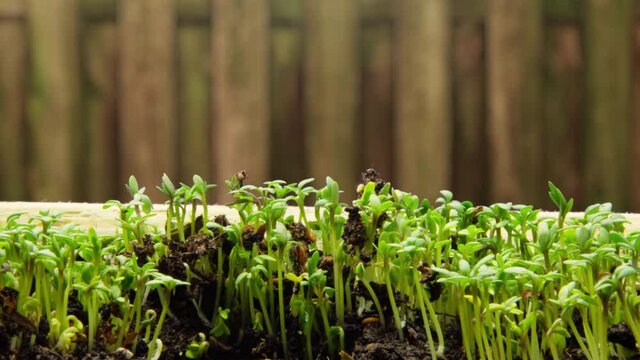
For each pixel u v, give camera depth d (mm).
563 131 3064
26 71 3037
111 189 3061
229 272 1786
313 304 1749
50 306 1763
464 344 1649
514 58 3033
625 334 1633
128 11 3029
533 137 3045
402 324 1739
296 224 1829
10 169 3039
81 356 1657
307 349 1739
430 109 3023
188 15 3031
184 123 3047
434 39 3021
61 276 1652
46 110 3035
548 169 3066
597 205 1836
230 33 3020
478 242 1726
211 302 1830
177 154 3047
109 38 3045
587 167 3064
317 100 3029
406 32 3027
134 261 1657
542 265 1624
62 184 3041
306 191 1840
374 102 3047
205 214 1832
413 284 1761
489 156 3051
